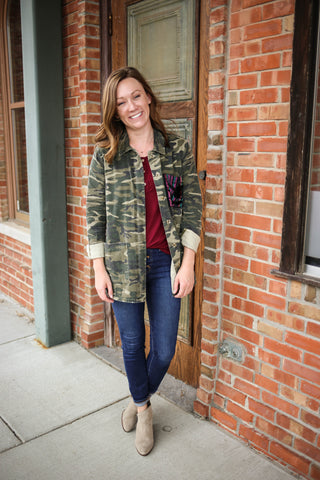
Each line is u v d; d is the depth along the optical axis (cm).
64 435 227
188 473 199
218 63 202
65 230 329
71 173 319
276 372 203
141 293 189
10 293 437
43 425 235
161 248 192
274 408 206
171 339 200
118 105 178
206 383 237
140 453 210
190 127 244
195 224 191
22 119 405
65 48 307
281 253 190
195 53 231
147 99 184
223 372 230
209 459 208
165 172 187
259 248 202
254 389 214
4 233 427
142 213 184
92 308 322
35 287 335
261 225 200
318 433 188
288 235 186
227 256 218
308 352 188
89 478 196
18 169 424
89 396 263
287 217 186
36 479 196
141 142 186
